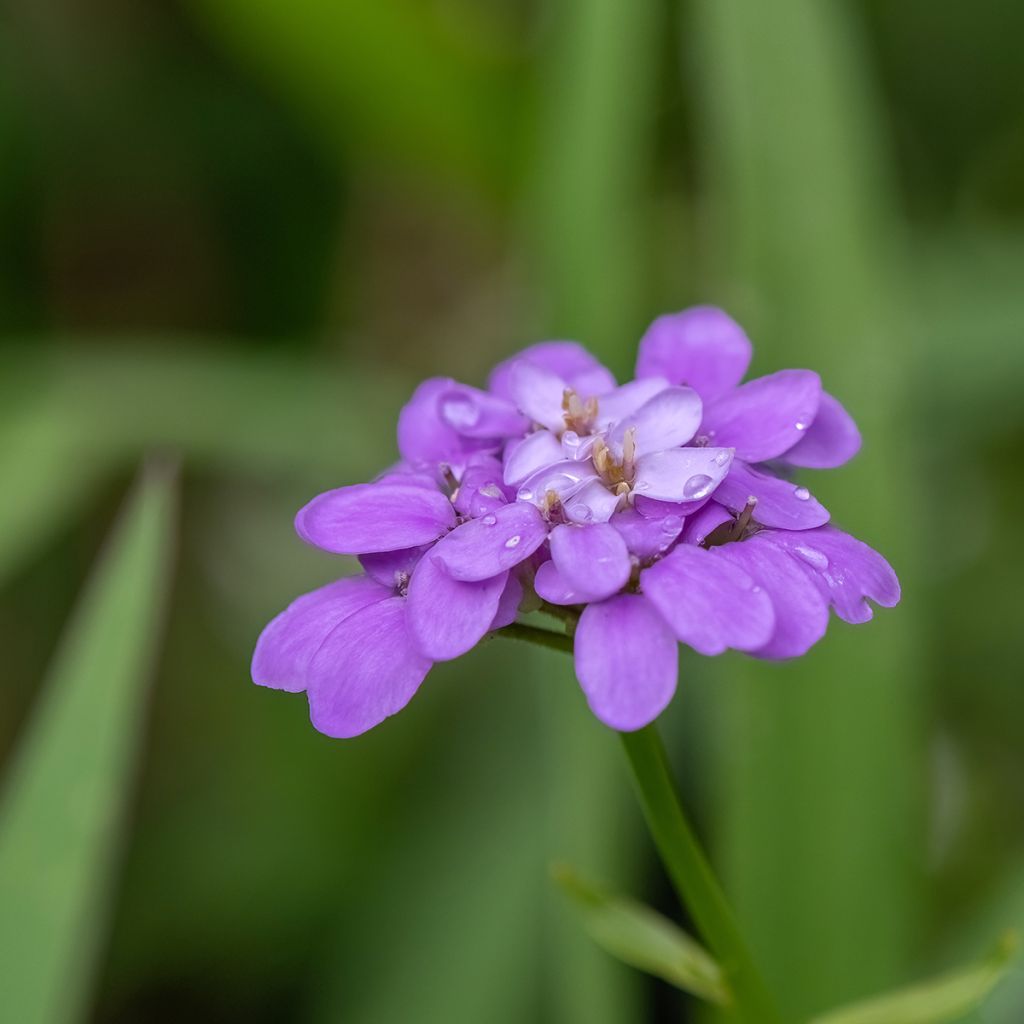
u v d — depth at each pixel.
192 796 0.47
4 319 0.50
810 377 0.31
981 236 0.48
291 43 0.45
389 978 0.37
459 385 0.32
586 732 0.35
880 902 0.35
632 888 0.37
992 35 0.52
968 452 0.46
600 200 0.40
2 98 0.49
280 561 0.54
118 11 0.52
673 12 0.45
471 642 0.30
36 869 0.33
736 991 0.32
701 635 0.29
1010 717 0.45
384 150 0.49
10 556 0.40
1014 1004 0.35
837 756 0.35
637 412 0.30
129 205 0.53
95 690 0.33
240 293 0.55
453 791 0.42
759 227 0.38
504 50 0.45
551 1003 0.36
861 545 0.30
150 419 0.44
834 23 0.40
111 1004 0.42
